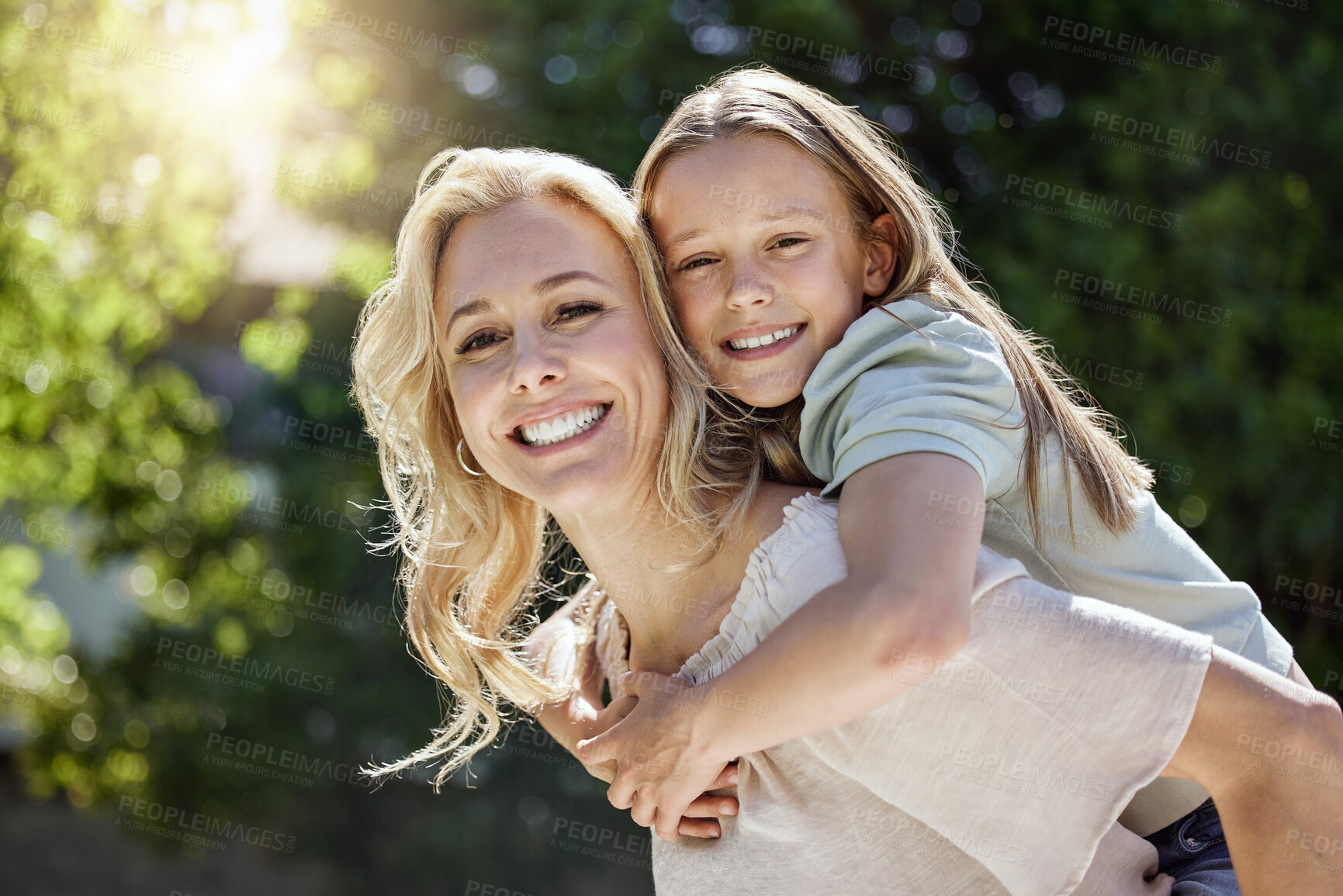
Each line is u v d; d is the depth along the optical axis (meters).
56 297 5.66
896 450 1.42
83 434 6.14
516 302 1.58
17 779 9.88
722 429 1.69
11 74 5.12
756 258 1.71
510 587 1.99
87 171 5.31
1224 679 1.33
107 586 10.46
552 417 1.57
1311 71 4.93
